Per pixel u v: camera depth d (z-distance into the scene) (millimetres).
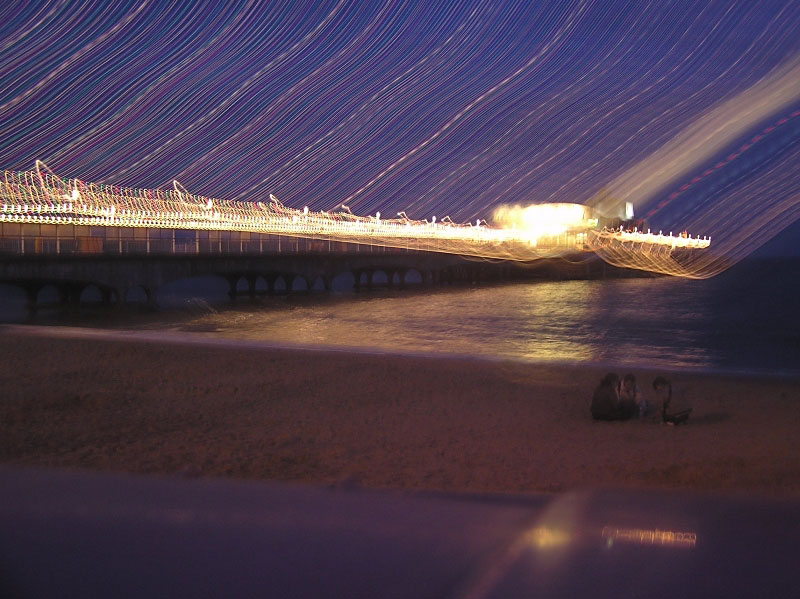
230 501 3373
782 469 5625
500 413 8797
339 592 2139
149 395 9656
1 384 10109
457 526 2830
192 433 7598
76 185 41750
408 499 3377
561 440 7406
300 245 53094
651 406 8961
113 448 6812
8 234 32281
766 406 9219
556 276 88625
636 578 2107
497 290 65938
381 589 2160
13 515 3076
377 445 7121
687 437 7535
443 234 76000
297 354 12891
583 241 93500
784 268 140000
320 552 2508
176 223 48094
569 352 19766
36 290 37094
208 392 9914
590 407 8891
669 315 36969
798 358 18969
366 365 11906
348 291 63000
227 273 49625
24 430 7535
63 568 2367
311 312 38906
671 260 103438
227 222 54875
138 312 38344
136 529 2816
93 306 38875
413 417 8555
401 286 68000
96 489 3674
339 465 6184
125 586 2205
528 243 87312
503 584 2150
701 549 2463
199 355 12609
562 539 2592
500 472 5891
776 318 35250
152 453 6594
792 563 2240
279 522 2910
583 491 3461
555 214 94125
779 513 2900
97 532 2793
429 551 2502
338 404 9281
